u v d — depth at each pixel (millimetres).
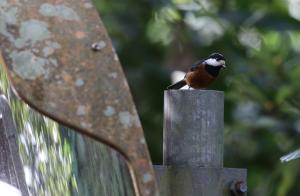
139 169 4090
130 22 14750
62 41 4191
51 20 4234
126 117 4113
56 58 4145
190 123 6059
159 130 13898
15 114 5719
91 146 4957
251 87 14609
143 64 14203
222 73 14453
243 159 14406
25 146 5715
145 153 4109
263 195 13695
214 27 15180
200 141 6051
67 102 4066
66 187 5234
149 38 14977
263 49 15172
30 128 5535
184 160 6043
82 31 4238
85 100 4094
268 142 14352
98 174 4953
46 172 5469
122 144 4082
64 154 5168
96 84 4125
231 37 15070
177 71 14656
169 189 5922
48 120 5215
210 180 5918
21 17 4203
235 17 14492
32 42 4156
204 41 15039
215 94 6102
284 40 15203
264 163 14367
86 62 4164
